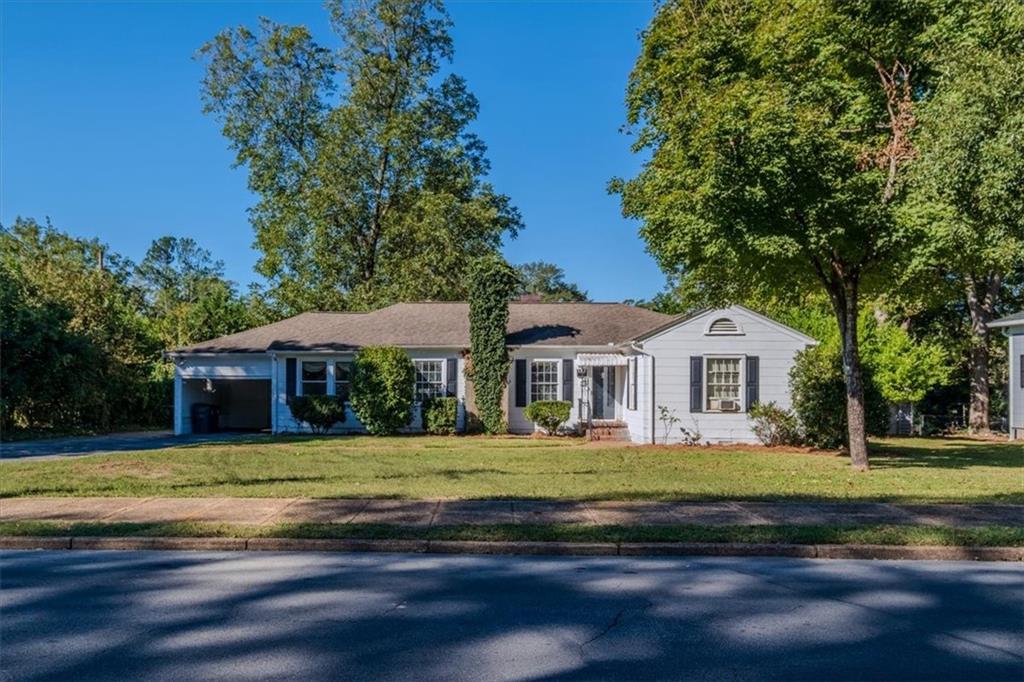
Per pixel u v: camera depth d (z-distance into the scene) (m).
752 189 13.99
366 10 38.06
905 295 18.72
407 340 25.81
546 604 6.66
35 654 5.36
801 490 12.71
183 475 14.41
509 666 5.14
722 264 16.91
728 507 11.02
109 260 46.91
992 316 30.52
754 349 22.36
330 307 37.00
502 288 24.80
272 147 38.72
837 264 16.22
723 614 6.38
